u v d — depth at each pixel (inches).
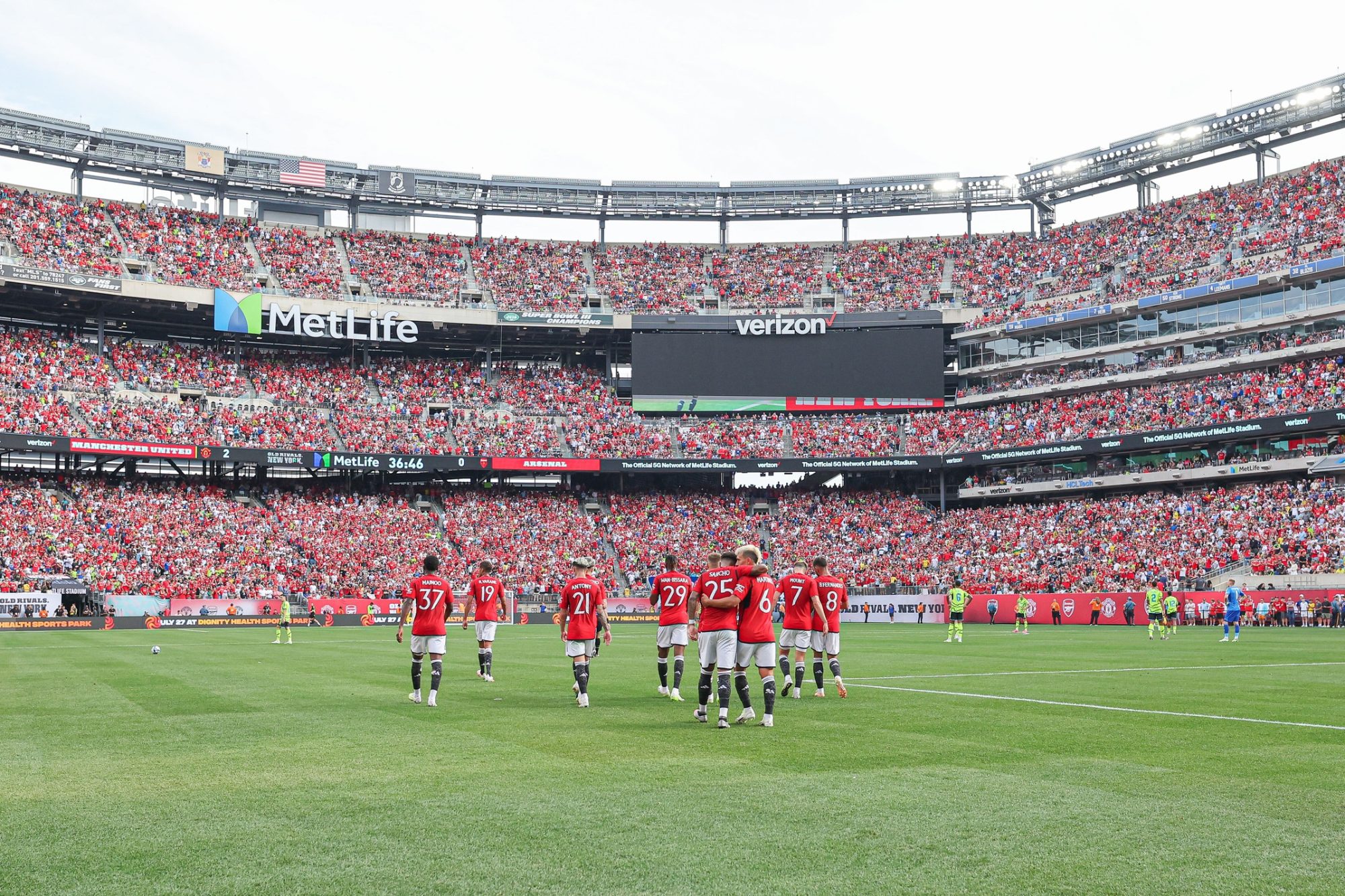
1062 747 515.8
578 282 3481.8
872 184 3590.1
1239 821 362.0
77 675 984.3
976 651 1347.2
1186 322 2945.4
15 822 363.9
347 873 304.3
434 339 3348.9
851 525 3122.5
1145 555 2596.0
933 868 309.3
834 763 473.7
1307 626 2140.7
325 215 3644.2
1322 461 2511.1
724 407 3250.5
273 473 3097.9
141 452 2657.5
